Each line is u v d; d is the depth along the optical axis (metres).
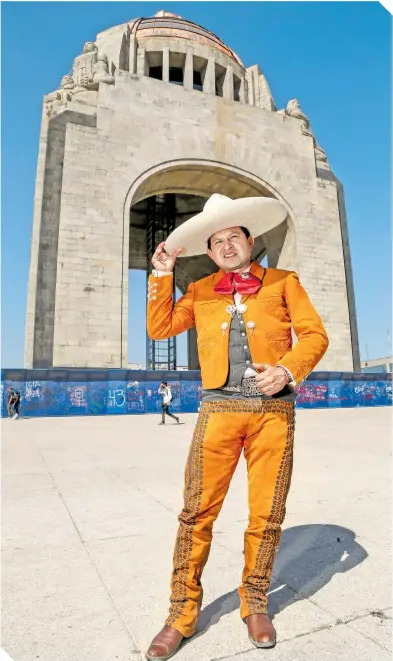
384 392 29.12
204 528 2.39
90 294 23.16
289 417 2.45
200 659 2.01
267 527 2.37
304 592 2.65
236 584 2.80
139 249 39.41
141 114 26.56
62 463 7.62
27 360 21.64
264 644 2.08
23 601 2.57
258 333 2.51
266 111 30.44
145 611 2.46
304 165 30.83
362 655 1.99
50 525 4.05
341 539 3.58
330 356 28.11
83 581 2.85
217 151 28.08
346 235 31.42
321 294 28.91
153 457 8.30
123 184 25.22
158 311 2.80
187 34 33.84
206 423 2.46
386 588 2.68
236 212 2.62
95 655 2.04
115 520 4.20
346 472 6.57
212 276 2.85
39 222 23.16
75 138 24.73
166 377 23.59
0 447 9.88
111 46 30.92
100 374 22.28
